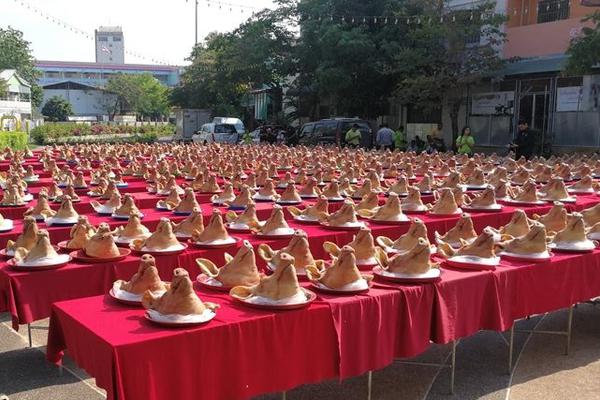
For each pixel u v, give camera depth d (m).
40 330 4.85
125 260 4.08
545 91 19.09
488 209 6.56
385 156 12.20
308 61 25.92
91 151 14.46
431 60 19.80
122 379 2.59
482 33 19.33
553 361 4.36
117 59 81.06
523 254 4.14
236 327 2.85
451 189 6.93
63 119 59.88
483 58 19.25
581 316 5.34
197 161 11.23
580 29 17.83
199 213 4.78
